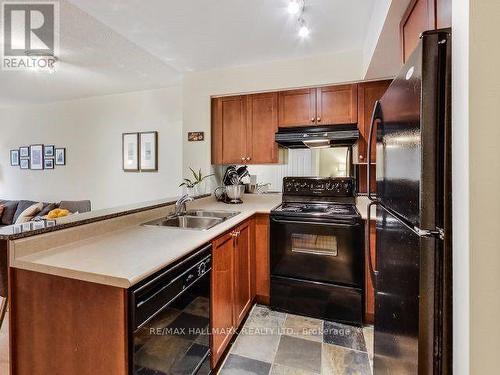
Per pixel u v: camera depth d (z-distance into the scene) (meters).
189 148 3.02
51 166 4.34
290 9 1.81
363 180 2.75
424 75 0.75
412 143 0.83
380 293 1.31
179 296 1.25
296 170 2.94
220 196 3.04
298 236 2.29
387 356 1.17
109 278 0.98
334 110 2.58
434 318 0.76
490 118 0.64
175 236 1.55
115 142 3.95
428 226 0.76
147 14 1.88
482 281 0.65
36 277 1.12
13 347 1.15
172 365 1.21
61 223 1.37
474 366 0.66
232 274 1.89
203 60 2.68
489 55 0.64
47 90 3.67
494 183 0.64
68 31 2.11
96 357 1.03
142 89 3.68
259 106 2.82
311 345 1.91
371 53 1.97
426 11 1.17
